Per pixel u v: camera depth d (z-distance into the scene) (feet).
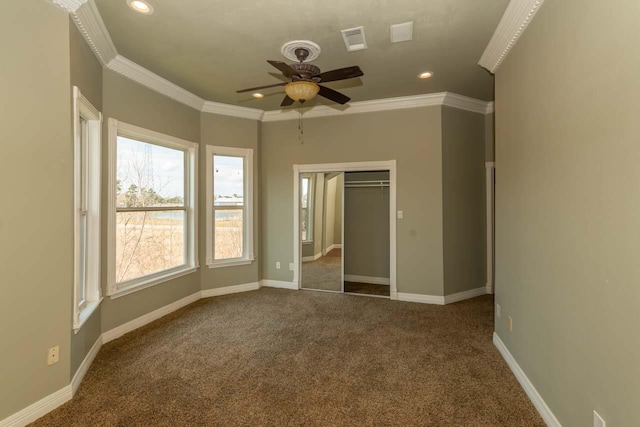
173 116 13.07
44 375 6.81
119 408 7.02
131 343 10.21
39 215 6.69
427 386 7.89
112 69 10.34
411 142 14.67
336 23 8.62
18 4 6.36
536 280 7.09
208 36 9.23
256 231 16.58
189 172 14.21
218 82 12.53
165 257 13.07
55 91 6.93
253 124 16.31
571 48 5.58
